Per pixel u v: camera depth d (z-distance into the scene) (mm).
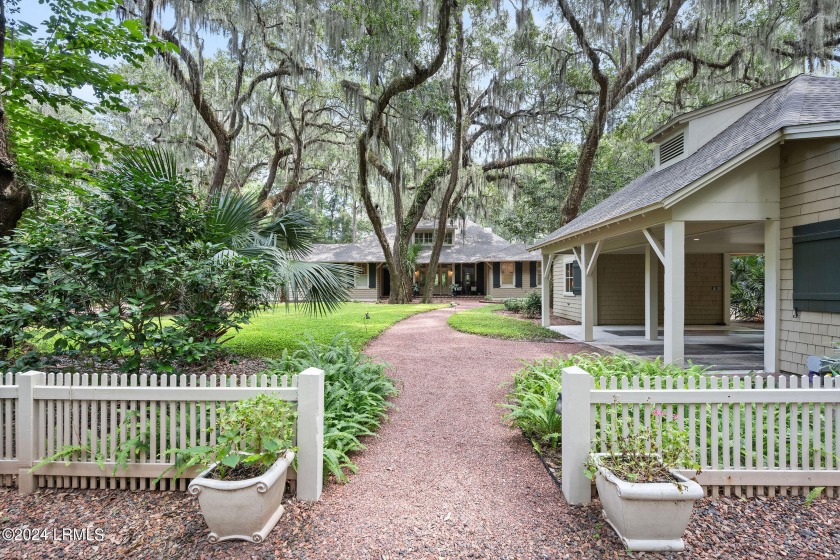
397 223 20734
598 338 9969
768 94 7992
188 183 5461
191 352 4199
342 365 4898
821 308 5391
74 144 6637
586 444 2678
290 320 12438
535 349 8391
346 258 25766
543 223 19438
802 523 2467
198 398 2850
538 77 15914
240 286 4598
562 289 15047
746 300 14211
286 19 12031
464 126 17359
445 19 11953
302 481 2764
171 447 2807
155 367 3945
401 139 15203
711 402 2717
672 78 16938
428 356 7688
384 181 22547
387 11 10875
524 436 3912
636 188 9711
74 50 5918
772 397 2715
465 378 6121
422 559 2191
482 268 27703
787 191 5930
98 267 3994
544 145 19328
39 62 5719
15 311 3705
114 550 2287
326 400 3979
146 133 17547
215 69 15266
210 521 2299
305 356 5836
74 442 2924
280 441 2525
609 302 13023
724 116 8391
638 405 2707
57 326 3848
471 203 21688
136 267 4312
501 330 10547
